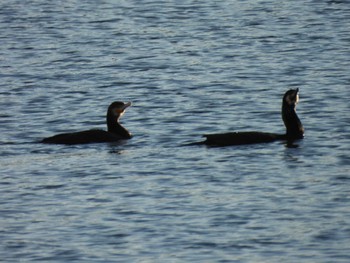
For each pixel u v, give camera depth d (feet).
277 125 137.80
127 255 92.17
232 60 180.34
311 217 100.22
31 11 233.96
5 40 203.10
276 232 96.53
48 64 180.65
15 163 120.06
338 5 233.14
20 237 97.04
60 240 96.12
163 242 94.94
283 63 176.45
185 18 222.07
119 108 129.90
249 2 240.32
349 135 129.49
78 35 206.39
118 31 209.46
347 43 192.03
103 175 114.73
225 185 110.42
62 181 113.09
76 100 154.40
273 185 110.01
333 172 114.11
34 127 139.03
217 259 90.79
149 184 111.34
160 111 146.20
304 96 152.66
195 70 173.06
